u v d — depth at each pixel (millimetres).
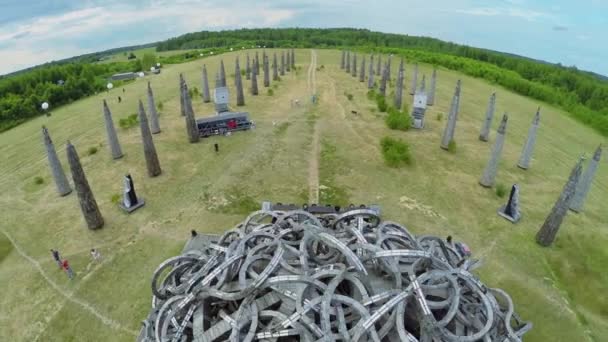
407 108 57312
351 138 48031
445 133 44438
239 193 34625
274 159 41438
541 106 69688
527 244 28781
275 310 16391
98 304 22875
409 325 16375
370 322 14383
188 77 82688
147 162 36438
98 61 135125
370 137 48438
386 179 37625
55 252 25234
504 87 81562
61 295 23516
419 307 15711
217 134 47656
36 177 38844
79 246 27734
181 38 169250
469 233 29797
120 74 86375
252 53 114562
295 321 14766
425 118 56562
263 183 36469
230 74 87125
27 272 25516
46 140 32188
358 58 108688
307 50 123625
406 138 48250
